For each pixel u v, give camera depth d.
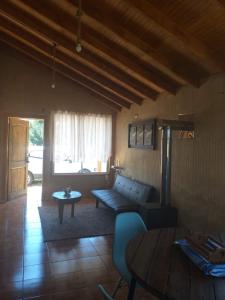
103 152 6.22
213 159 3.04
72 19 3.15
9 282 2.41
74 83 5.84
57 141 5.79
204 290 1.12
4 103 5.38
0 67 5.36
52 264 2.77
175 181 3.81
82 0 2.70
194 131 3.40
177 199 3.74
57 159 5.81
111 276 2.55
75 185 6.05
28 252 3.06
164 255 1.47
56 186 5.89
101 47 3.41
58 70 5.08
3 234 3.62
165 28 2.50
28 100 5.54
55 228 3.89
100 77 4.73
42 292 2.27
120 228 2.00
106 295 1.34
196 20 2.38
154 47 3.06
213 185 3.02
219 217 2.92
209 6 2.15
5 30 4.35
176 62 3.19
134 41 2.98
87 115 6.02
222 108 2.92
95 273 2.61
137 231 2.05
